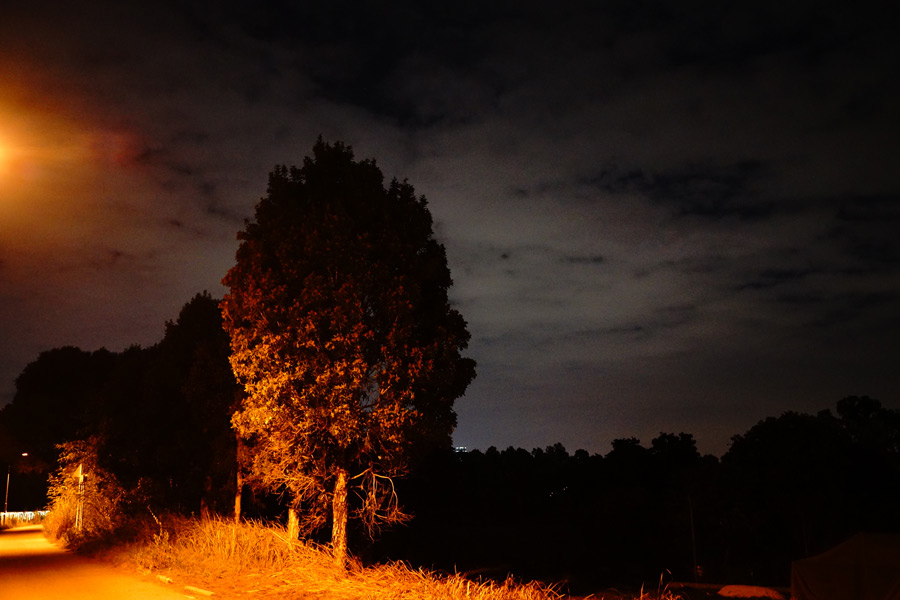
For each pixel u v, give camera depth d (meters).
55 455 51.84
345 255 15.34
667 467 65.44
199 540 18.08
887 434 44.47
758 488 35.47
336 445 16.23
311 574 13.95
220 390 25.34
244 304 15.73
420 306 17.20
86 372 50.72
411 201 17.61
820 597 20.97
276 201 17.34
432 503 57.34
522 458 95.06
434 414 16.91
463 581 12.85
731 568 37.78
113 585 15.24
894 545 20.53
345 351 14.93
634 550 43.16
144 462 29.61
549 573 37.88
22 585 15.53
